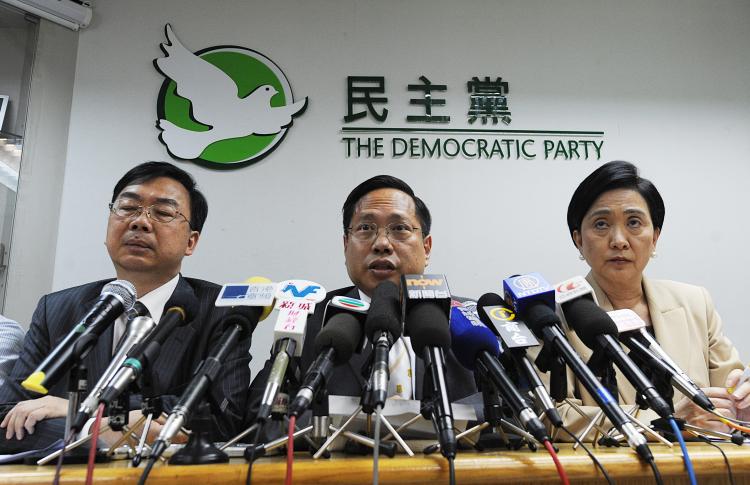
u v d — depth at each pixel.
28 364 1.90
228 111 3.20
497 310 1.27
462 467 0.94
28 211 2.88
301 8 3.42
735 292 3.20
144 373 1.06
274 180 3.13
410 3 3.50
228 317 1.15
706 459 1.02
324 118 3.26
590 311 1.23
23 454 1.14
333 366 1.07
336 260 3.07
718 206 3.34
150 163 2.19
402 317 1.18
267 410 0.97
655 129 3.44
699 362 1.96
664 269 3.20
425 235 2.19
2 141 2.93
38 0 3.05
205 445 1.04
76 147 3.04
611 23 3.59
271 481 0.90
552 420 1.03
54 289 2.84
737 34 3.64
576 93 3.46
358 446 1.15
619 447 1.17
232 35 3.33
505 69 3.46
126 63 3.21
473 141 3.32
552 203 3.27
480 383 1.27
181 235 2.12
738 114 3.51
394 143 3.26
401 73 3.38
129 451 1.18
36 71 3.06
